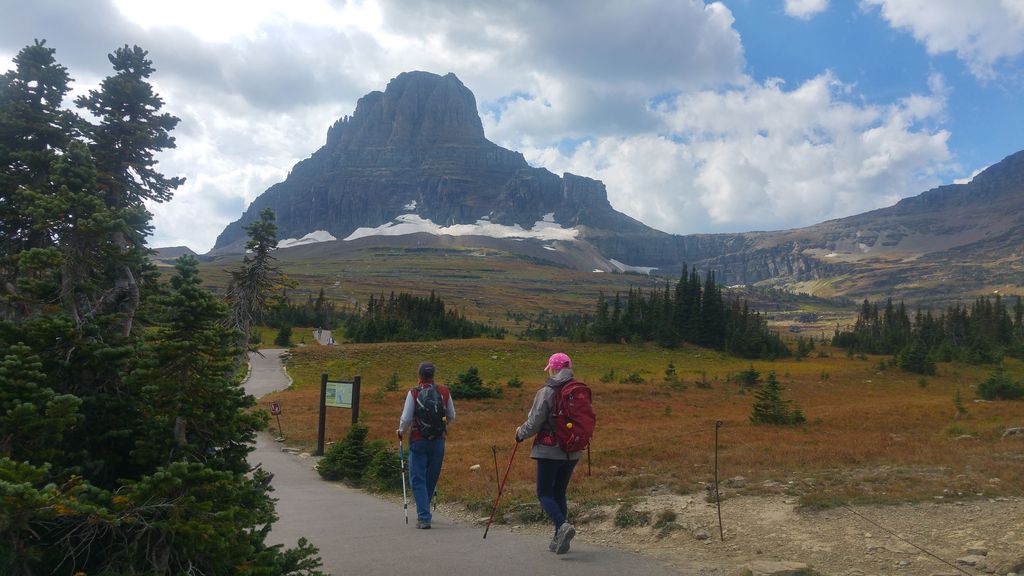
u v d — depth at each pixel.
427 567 6.67
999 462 12.15
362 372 64.81
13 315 5.39
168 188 7.70
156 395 4.43
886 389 56.59
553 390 7.09
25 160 6.21
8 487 3.17
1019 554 6.17
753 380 54.34
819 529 7.61
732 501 9.27
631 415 29.80
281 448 20.50
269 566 4.83
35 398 3.96
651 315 98.00
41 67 6.80
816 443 16.36
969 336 99.38
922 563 6.18
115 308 5.18
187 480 4.13
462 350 77.06
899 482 10.21
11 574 3.61
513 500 10.14
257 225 14.83
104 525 4.01
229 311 4.68
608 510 9.20
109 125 7.14
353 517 9.98
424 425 8.91
